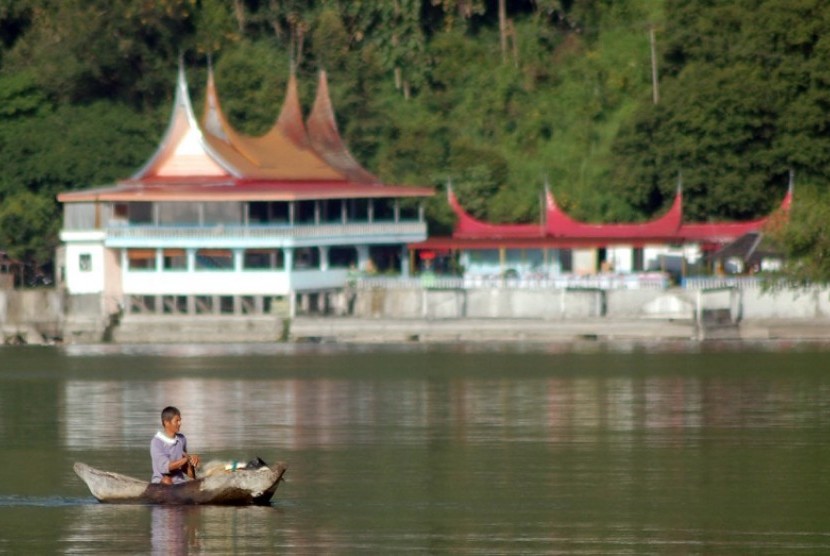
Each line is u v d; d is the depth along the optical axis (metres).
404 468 192.38
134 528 156.62
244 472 164.50
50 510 164.88
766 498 172.50
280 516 162.50
